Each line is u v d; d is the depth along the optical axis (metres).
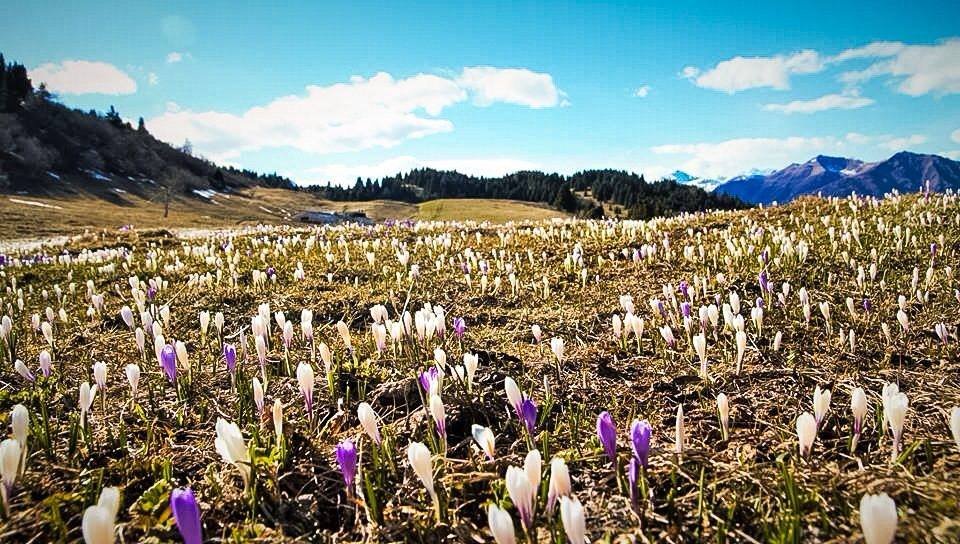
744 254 7.33
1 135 87.62
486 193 183.00
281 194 137.62
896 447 2.48
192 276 7.94
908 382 3.62
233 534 2.38
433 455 2.92
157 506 2.55
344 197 170.25
